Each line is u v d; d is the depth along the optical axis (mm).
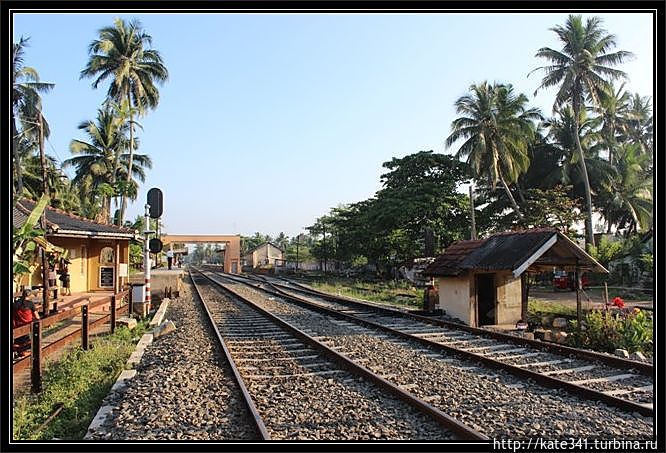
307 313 17812
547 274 40781
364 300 24406
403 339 11867
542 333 13438
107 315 14094
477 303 14672
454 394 7125
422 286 32750
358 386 7645
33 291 13891
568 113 44031
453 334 12578
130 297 16344
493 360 8867
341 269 61281
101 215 39688
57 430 6242
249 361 9438
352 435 5637
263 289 31016
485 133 39375
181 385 7684
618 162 46844
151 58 39969
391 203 40969
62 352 10492
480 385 7590
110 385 7992
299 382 7883
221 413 6461
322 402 6812
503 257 13781
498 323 14922
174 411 6500
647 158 44781
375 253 43875
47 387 7844
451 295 15625
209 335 12578
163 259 57562
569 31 38031
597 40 38125
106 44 36906
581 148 42469
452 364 9227
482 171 40656
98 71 38438
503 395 7055
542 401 6797
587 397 6965
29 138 27141
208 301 23000
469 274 14641
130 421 6172
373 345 10914
